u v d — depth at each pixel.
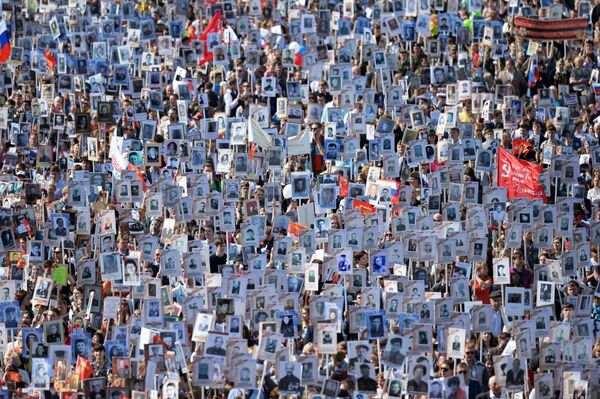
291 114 85.25
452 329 61.00
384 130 82.00
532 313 62.78
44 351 61.69
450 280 66.94
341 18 99.25
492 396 59.50
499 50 96.12
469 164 80.38
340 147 80.69
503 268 67.44
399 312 63.84
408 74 94.00
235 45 96.88
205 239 72.50
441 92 91.69
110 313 64.31
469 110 87.75
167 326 61.16
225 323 61.75
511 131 85.94
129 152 81.00
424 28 95.94
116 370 59.00
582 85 93.25
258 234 71.19
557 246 72.81
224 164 79.69
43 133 88.50
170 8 105.50
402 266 68.81
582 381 57.62
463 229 73.38
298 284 66.25
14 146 86.75
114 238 71.75
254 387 57.25
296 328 61.47
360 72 92.75
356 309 62.00
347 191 77.94
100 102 84.94
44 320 64.06
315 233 71.50
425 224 71.00
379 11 101.12
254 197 76.12
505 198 74.19
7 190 79.69
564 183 78.06
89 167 82.62
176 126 81.00
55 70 97.75
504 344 63.12
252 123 81.19
